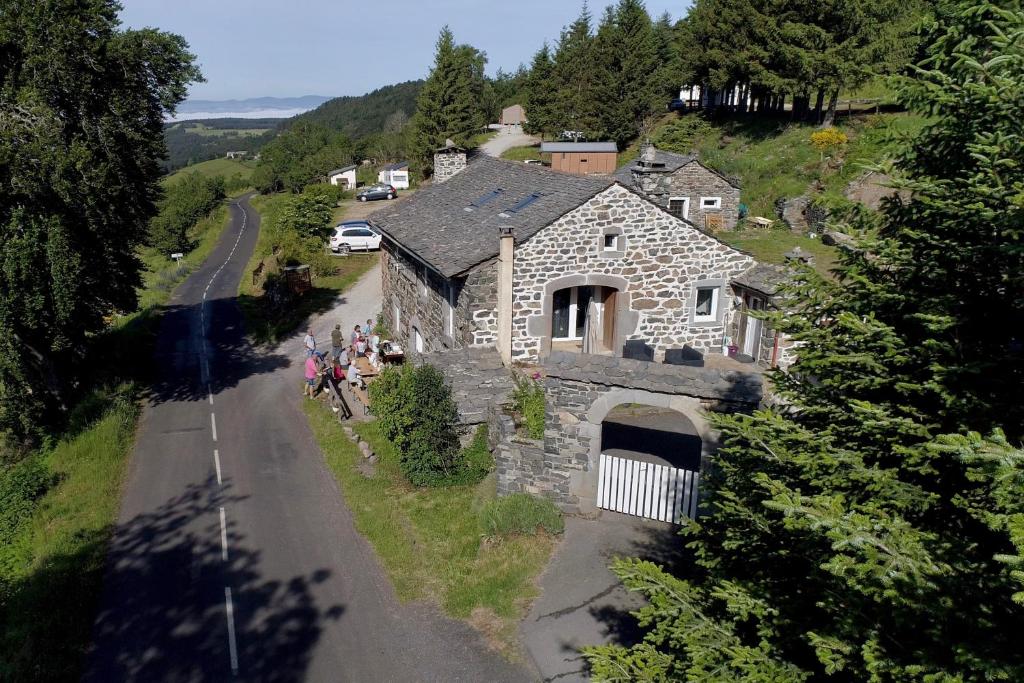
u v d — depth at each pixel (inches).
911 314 290.2
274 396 936.9
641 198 804.0
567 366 550.0
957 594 227.9
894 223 336.8
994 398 265.6
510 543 549.3
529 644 452.1
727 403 508.1
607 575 507.8
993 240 279.6
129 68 818.8
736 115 2177.7
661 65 2522.1
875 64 1563.7
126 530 612.1
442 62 2472.9
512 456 590.9
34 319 756.0
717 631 309.9
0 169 712.4
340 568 545.3
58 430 821.2
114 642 468.1
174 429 833.5
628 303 834.8
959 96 297.9
